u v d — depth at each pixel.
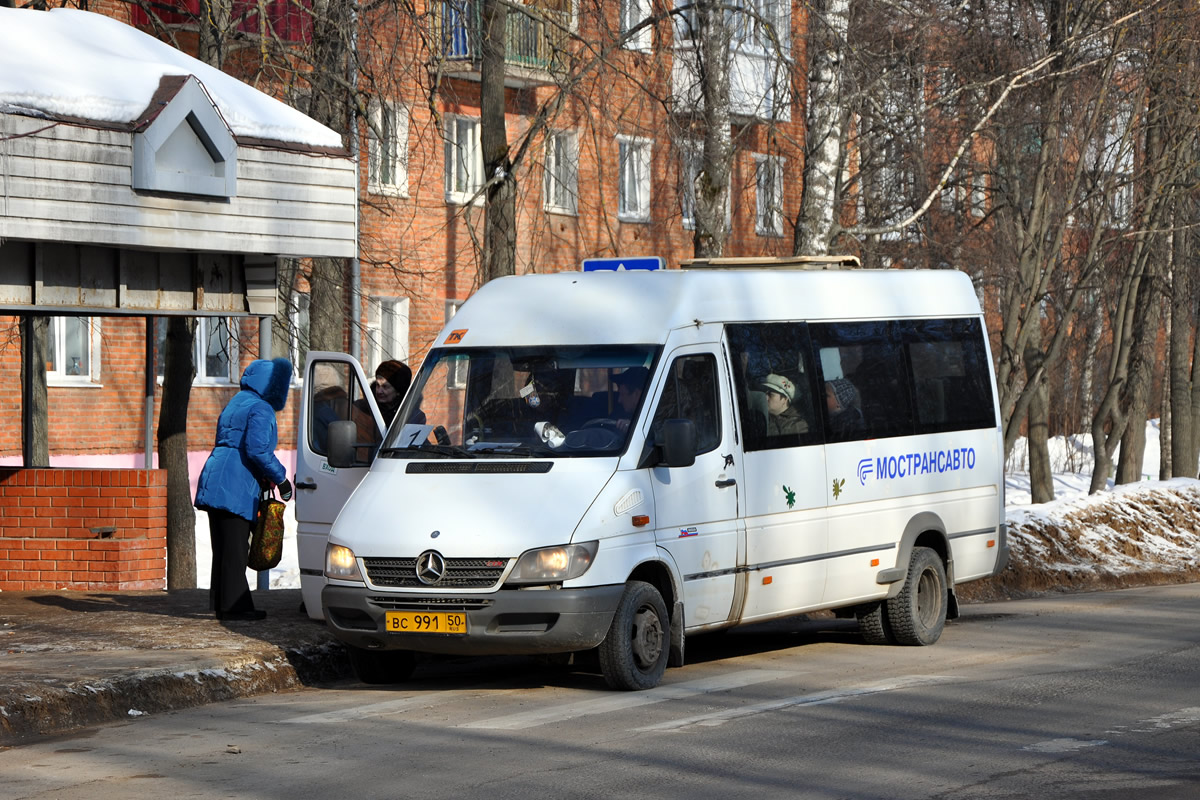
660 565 15.66
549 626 14.55
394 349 45.47
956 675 16.39
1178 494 36.56
